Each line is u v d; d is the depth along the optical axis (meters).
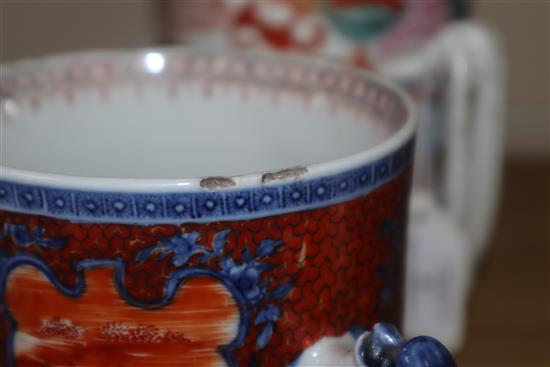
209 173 0.43
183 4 0.50
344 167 0.31
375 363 0.30
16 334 0.31
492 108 0.54
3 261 0.31
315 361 0.32
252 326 0.31
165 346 0.30
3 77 0.40
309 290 0.31
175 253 0.29
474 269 0.60
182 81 0.43
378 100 0.39
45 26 0.78
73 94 0.42
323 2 0.49
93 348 0.31
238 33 0.49
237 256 0.30
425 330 0.53
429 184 0.53
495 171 0.56
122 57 0.42
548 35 0.79
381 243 0.33
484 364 0.56
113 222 0.29
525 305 0.61
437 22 0.51
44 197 0.29
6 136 0.39
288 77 0.42
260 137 0.42
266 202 0.30
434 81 0.52
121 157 0.43
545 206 0.72
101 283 0.30
